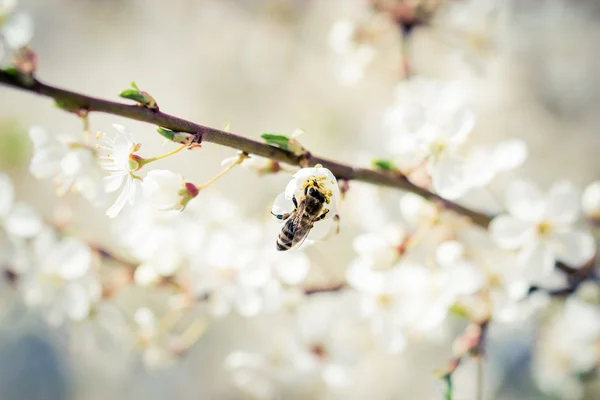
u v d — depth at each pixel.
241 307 0.30
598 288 0.31
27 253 0.30
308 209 0.25
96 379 0.52
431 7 0.33
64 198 0.51
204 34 0.61
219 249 0.29
